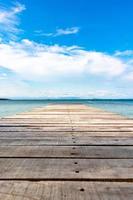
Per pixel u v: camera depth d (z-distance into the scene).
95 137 3.01
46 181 1.42
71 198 1.17
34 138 2.91
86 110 10.78
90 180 1.44
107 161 1.85
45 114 7.70
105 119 5.75
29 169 1.65
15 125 4.34
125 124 4.55
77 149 2.29
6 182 1.39
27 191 1.26
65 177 1.48
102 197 1.19
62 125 4.36
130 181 1.42
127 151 2.21
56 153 2.12
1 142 2.64
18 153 2.12
